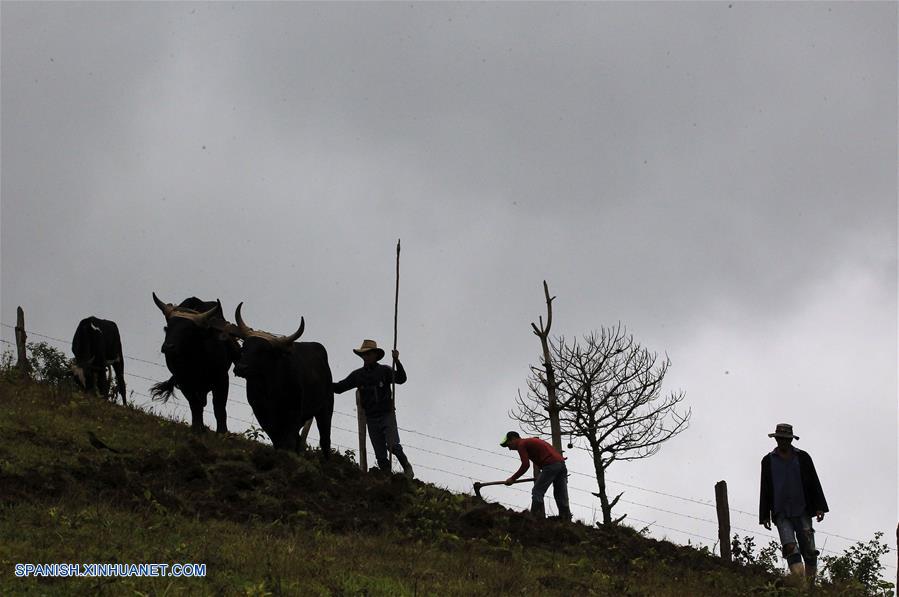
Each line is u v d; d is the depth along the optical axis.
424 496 18.23
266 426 20.27
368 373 21.06
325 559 13.68
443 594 13.01
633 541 19.61
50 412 20.11
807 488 17.27
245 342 19.92
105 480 16.06
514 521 18.48
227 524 15.03
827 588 17.27
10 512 13.92
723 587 16.97
